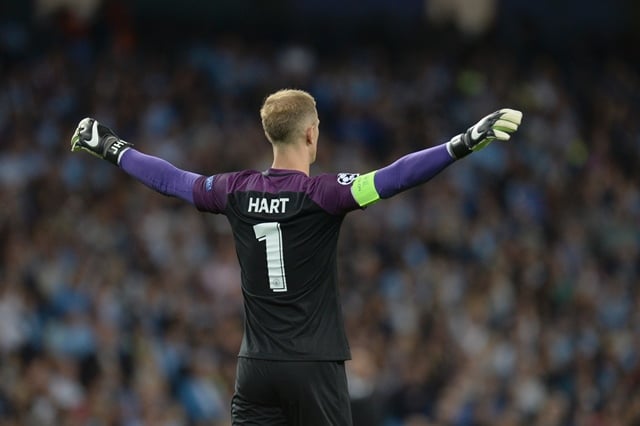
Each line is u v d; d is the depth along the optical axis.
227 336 49.31
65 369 43.25
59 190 56.31
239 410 18.14
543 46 89.38
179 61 73.06
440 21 89.12
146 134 64.38
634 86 89.88
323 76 76.69
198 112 67.25
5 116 61.38
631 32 95.06
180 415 43.81
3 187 56.06
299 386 17.58
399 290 58.03
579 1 95.19
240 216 18.06
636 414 55.16
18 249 49.34
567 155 79.31
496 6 93.19
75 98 64.75
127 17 75.06
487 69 83.62
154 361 45.47
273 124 18.27
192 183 18.52
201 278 53.38
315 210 17.67
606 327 63.41
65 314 46.06
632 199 77.19
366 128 73.69
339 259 58.22
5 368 42.09
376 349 49.69
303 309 17.72
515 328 58.19
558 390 55.25
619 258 70.75
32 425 40.34
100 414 41.88
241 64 74.38
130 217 55.91
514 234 67.94
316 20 86.50
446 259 62.81
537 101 82.75
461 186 69.44
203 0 83.81
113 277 50.09
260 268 17.88
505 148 74.94
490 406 50.81
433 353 52.47
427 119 77.25
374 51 82.50
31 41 69.50
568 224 71.56
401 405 48.44
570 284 64.56
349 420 17.81
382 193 17.33
